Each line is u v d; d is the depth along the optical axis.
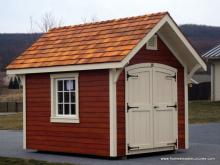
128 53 13.95
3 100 66.12
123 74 14.60
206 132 22.72
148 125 15.18
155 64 15.39
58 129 15.78
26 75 16.64
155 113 15.37
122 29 15.21
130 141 14.72
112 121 14.34
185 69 16.28
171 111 15.84
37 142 16.38
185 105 16.28
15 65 16.52
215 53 37.31
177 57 16.05
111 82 14.34
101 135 14.63
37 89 16.36
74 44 15.85
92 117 14.87
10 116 37.06
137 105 14.90
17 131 25.27
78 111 15.23
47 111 16.08
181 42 15.57
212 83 38.19
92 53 14.83
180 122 16.17
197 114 30.92
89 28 16.30
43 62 15.84
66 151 15.55
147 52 15.25
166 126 15.69
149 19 15.04
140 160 14.42
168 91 15.77
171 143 15.80
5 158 14.69
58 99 15.97
